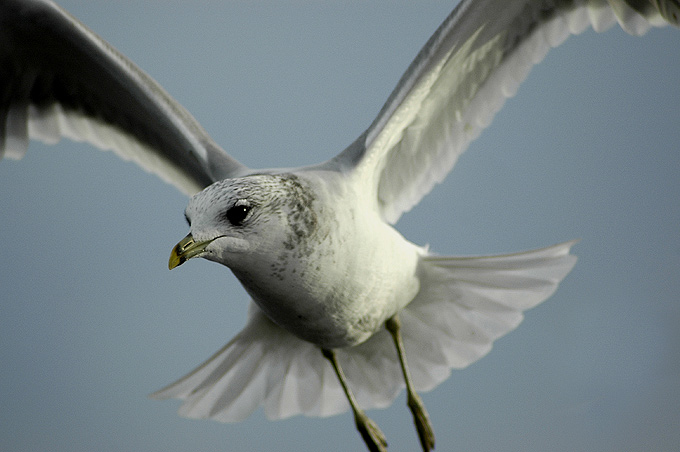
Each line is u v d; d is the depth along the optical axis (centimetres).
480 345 1080
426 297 1056
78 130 1067
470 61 973
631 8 920
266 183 816
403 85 907
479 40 952
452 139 1025
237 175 928
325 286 862
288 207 820
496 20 937
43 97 1045
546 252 1046
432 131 1012
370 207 932
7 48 1000
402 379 1099
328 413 1100
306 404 1098
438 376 1093
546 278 1056
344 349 1082
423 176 1030
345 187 892
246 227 800
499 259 1046
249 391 1085
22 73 1024
